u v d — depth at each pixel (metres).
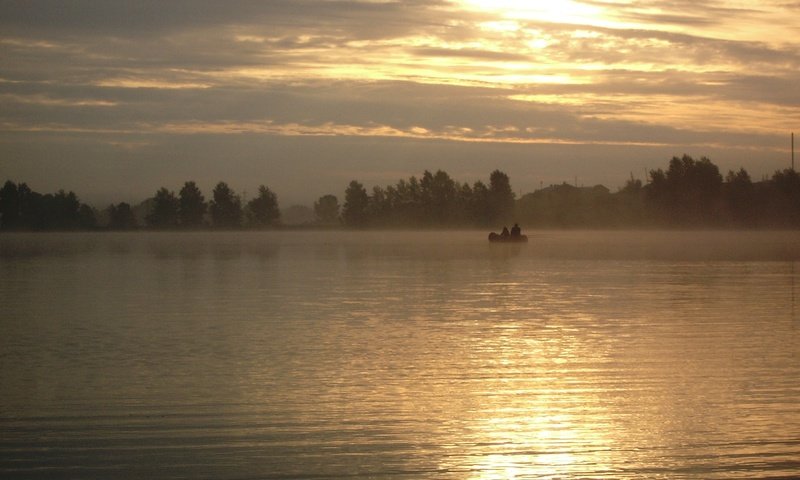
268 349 18.42
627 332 20.86
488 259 58.00
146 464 10.68
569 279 38.47
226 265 51.91
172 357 17.42
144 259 60.31
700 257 58.75
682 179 186.38
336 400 13.71
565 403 13.55
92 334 20.67
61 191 197.62
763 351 18.00
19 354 17.78
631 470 10.55
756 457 10.98
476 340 19.62
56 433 11.94
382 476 10.30
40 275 42.72
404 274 42.69
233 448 11.28
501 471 10.49
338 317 24.02
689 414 12.90
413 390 14.41
